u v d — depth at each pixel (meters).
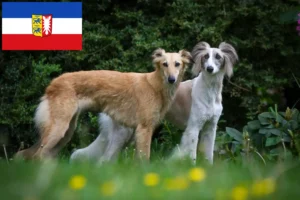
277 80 14.77
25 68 15.30
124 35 15.38
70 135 11.40
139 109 11.15
